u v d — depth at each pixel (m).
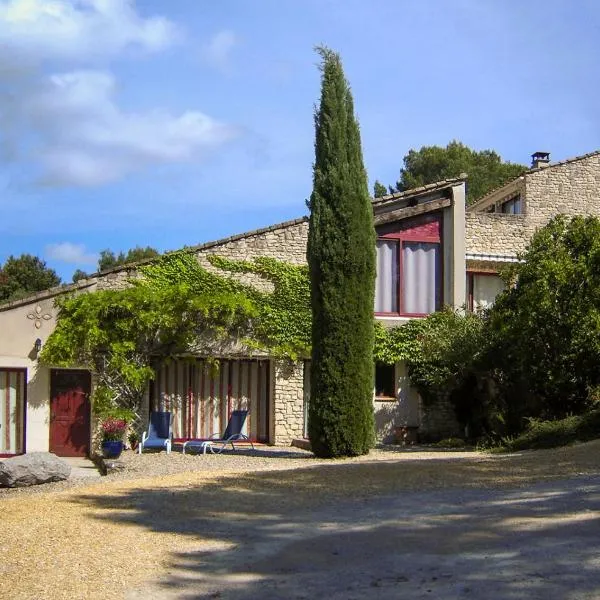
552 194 26.02
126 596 7.30
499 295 19.25
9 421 19.59
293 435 21.19
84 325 19.39
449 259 23.03
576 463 13.42
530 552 7.87
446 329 20.53
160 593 7.37
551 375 17.52
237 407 21.33
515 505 10.18
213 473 14.74
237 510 10.95
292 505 11.20
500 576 7.23
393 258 22.62
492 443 19.02
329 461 16.83
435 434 22.22
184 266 21.02
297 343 21.22
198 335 20.59
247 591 7.35
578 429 16.38
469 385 21.84
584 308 17.17
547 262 17.58
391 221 22.50
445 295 22.94
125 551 8.77
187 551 8.75
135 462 16.81
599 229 18.00
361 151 18.47
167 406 20.91
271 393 21.39
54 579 7.80
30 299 19.62
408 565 7.81
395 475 13.45
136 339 19.91
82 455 19.69
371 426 17.86
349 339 17.73
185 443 19.31
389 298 22.48
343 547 8.66
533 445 16.77
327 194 18.09
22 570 8.12
